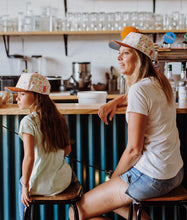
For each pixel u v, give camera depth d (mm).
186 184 2264
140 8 4586
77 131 2230
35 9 4602
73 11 4602
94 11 4602
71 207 1888
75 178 1948
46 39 4598
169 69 2508
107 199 1735
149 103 1630
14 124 2219
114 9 4598
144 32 4164
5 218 2311
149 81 1674
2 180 2273
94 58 4617
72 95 3795
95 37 4582
